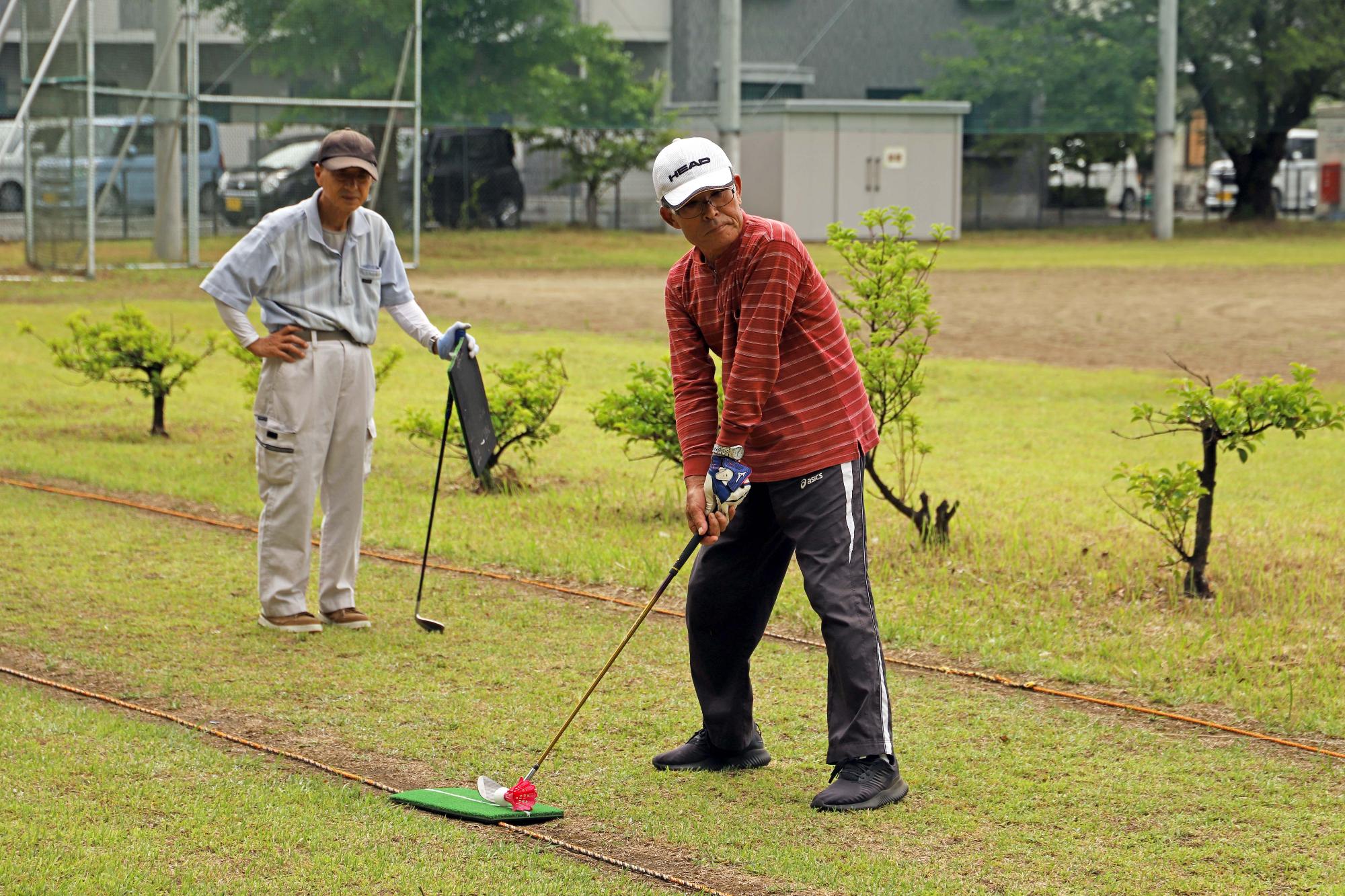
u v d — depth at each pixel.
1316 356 20.25
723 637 5.86
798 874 4.94
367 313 7.86
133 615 8.03
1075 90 45.94
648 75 47.41
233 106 31.92
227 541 9.77
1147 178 58.50
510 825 5.32
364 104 32.28
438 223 43.31
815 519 5.62
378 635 7.79
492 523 10.31
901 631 7.81
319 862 4.97
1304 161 61.69
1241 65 48.16
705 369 5.78
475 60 37.56
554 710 6.61
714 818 5.42
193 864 4.95
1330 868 5.03
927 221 45.53
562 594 8.65
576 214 47.22
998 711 6.68
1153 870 5.01
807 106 43.72
